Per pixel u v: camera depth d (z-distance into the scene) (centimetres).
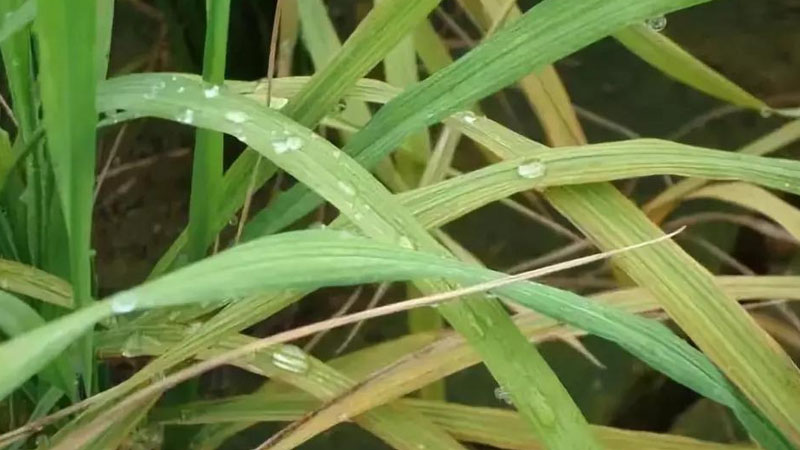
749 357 35
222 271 29
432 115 35
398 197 35
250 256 30
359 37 36
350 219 34
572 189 36
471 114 38
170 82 35
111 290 54
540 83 42
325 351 52
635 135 55
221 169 36
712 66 62
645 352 33
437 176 41
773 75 61
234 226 50
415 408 38
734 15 63
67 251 37
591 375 52
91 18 30
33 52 36
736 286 38
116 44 58
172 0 50
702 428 51
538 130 59
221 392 51
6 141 37
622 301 38
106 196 57
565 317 33
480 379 52
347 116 42
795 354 48
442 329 43
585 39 35
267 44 52
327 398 37
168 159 58
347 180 34
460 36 56
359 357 40
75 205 32
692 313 35
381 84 39
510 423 38
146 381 37
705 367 34
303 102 36
